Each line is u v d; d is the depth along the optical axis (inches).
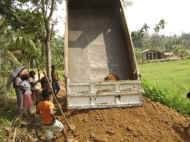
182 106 575.8
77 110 474.9
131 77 541.3
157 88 607.2
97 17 639.8
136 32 840.3
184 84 1248.2
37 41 684.1
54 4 554.6
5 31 639.8
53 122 407.8
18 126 452.1
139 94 484.1
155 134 442.3
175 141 438.0
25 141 424.5
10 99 588.1
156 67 2474.2
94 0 653.9
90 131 437.4
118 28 621.3
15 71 482.6
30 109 474.3
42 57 615.5
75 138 426.6
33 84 509.7
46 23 558.6
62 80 817.5
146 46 4244.6
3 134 431.2
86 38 603.8
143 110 482.6
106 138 426.6
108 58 577.9
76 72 555.2
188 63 2674.7
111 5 657.0
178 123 471.8
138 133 439.2
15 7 601.6
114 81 479.8
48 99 420.2
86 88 473.7
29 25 609.0
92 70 561.0
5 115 487.2
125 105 481.1
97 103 475.2
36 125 455.5
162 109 501.0
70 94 471.2
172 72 1967.3
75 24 624.4
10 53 646.5
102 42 599.8
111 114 466.3
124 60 575.5
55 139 423.5
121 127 446.6
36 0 577.9
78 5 655.8
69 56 575.5
